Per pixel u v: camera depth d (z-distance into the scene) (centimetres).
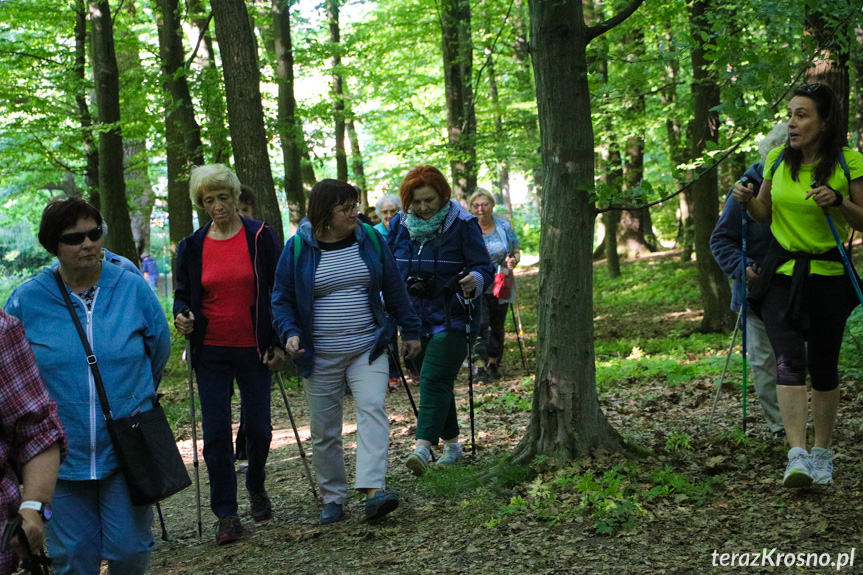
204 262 468
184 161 1413
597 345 1223
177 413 905
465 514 440
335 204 450
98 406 312
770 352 529
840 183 402
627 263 2330
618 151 1789
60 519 310
